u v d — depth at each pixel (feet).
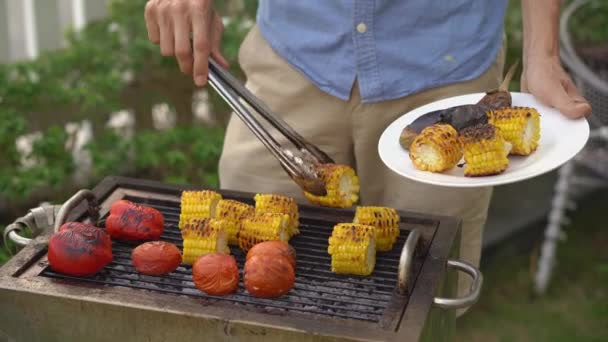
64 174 9.95
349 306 5.73
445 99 6.48
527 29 6.54
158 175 11.25
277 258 5.76
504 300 10.02
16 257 5.98
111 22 10.90
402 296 5.68
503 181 5.75
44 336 5.79
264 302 5.73
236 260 6.10
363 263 5.89
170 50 6.66
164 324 5.61
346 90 6.82
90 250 5.83
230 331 5.54
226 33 10.17
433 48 6.72
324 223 6.36
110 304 5.63
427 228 6.28
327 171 6.20
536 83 6.31
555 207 9.80
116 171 10.50
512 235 10.30
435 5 6.66
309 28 6.86
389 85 6.77
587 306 9.91
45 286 5.75
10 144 9.83
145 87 11.22
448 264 6.05
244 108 6.26
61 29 11.28
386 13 6.68
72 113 10.93
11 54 10.89
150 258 5.89
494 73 6.91
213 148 9.67
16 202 10.63
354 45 6.73
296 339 5.47
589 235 11.25
